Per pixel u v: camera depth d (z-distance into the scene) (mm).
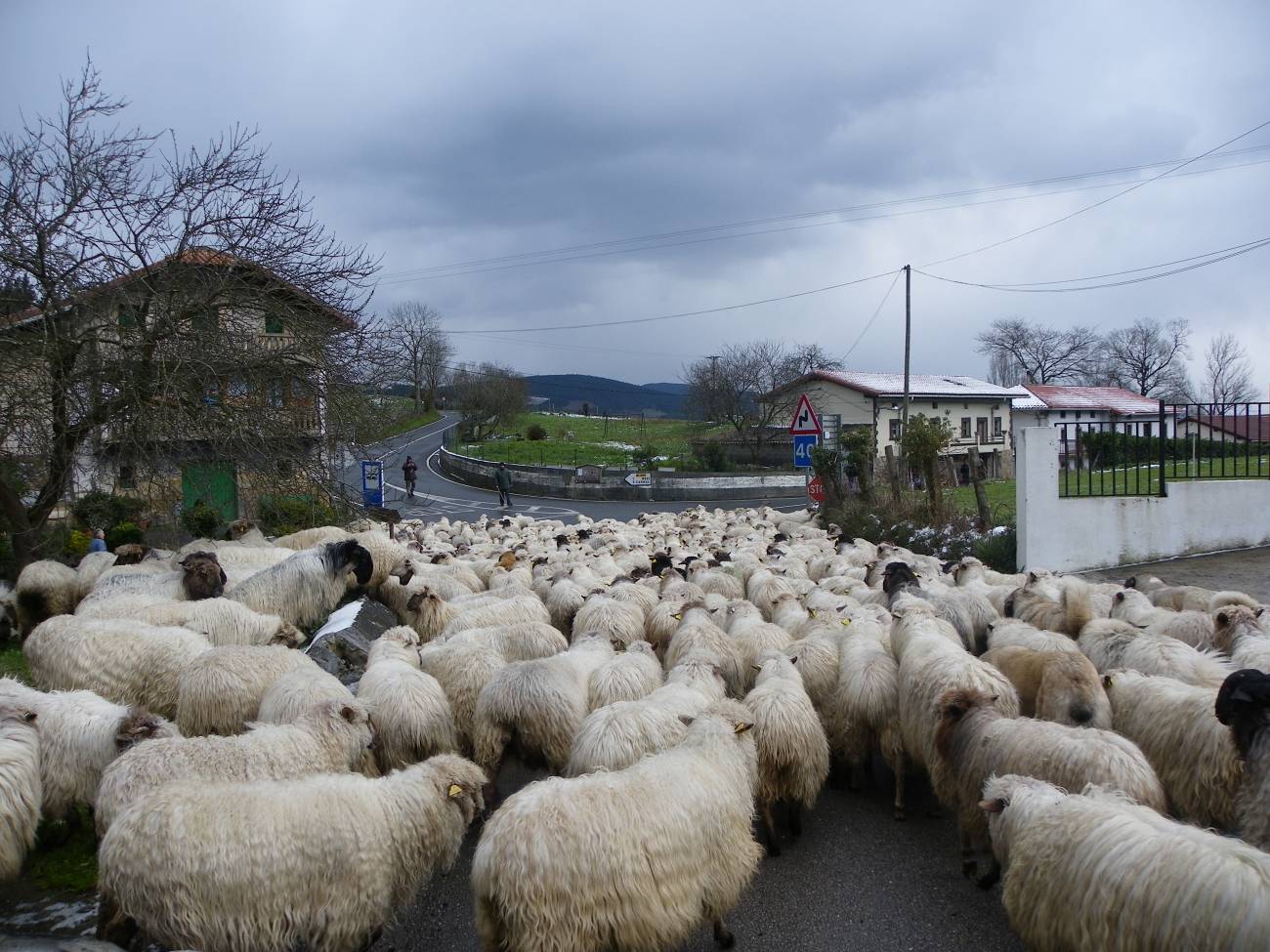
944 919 5438
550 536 21250
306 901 4441
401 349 21938
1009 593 10719
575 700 6941
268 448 15086
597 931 4293
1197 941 3373
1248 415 15977
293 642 8773
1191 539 15336
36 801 5344
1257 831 4758
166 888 4211
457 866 6289
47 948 4254
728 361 67562
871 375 55250
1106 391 65062
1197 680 6648
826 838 6656
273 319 16922
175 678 7477
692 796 4801
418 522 25125
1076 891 3902
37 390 14039
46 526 17359
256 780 4887
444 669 7574
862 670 7344
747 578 13656
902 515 19734
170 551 14961
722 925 5184
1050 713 6266
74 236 14312
